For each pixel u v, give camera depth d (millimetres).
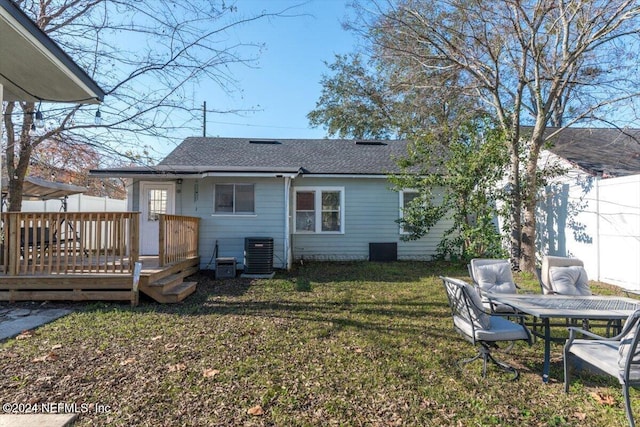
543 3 8477
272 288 7508
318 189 11711
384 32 9945
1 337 4320
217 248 10148
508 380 3422
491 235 9398
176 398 2967
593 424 2723
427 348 4148
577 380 3455
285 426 2617
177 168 9188
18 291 5969
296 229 11695
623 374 2695
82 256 6023
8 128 6605
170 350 3971
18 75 4410
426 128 12539
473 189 9789
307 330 4727
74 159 6836
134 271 5910
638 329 2600
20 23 3314
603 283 7734
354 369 3570
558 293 5043
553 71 9594
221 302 6281
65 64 4156
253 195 10320
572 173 10156
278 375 3410
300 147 13648
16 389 3068
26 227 5992
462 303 3732
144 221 9945
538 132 9281
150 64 5656
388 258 11742
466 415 2801
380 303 6223
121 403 2873
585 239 8320
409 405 2928
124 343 4176
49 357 3732
